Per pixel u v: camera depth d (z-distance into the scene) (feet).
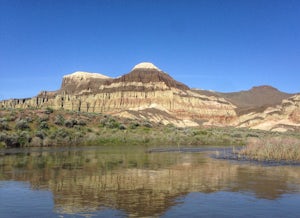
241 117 588.50
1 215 42.22
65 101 558.56
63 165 89.56
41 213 43.01
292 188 58.85
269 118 526.57
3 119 174.50
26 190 56.34
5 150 140.05
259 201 49.57
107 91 650.84
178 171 79.46
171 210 44.37
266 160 107.04
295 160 106.83
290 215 42.83
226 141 225.35
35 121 187.01
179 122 528.22
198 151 147.74
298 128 475.72
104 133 197.47
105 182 63.82
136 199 50.31
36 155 118.62
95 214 42.45
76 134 183.73
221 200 49.93
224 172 78.38
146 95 618.03
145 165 91.45
